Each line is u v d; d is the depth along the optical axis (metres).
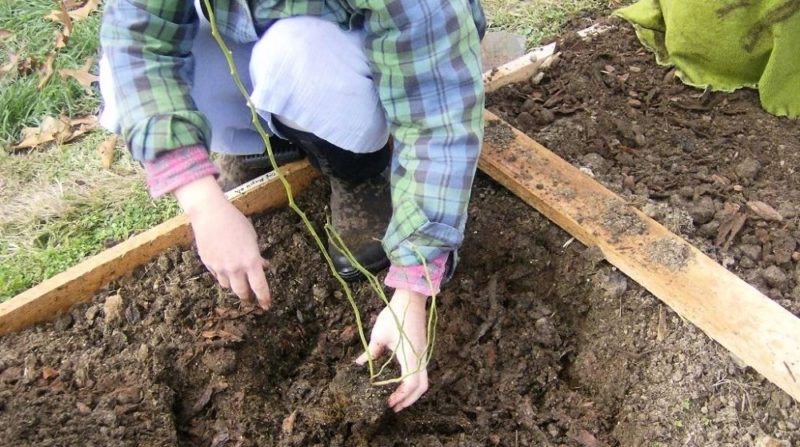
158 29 1.45
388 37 1.40
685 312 1.64
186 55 1.53
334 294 1.86
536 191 1.89
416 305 1.46
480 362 1.72
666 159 2.06
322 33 1.53
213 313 1.75
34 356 1.65
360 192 1.85
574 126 2.15
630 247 1.75
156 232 1.83
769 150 2.08
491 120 2.07
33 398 1.55
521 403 1.65
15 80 2.55
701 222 1.90
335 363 1.75
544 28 2.62
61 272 1.92
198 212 1.36
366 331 1.79
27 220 2.12
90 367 1.64
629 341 1.68
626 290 1.74
